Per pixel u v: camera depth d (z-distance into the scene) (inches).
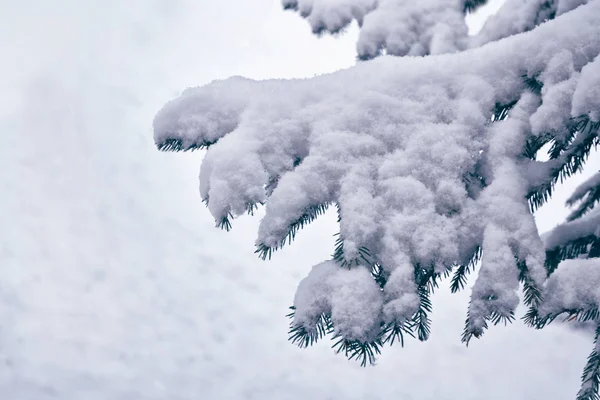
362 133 65.7
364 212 60.0
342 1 128.0
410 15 123.0
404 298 56.6
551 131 63.3
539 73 67.5
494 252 59.3
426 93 68.9
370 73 71.7
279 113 67.2
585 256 91.0
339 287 57.5
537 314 66.0
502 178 63.4
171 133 69.1
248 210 60.9
